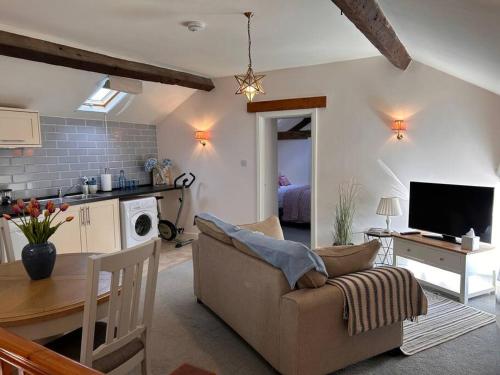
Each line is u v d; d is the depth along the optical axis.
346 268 2.42
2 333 0.90
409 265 4.59
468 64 3.22
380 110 4.77
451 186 3.82
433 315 3.25
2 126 4.01
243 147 5.84
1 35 3.35
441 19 2.37
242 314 2.75
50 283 2.09
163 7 3.01
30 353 0.81
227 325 3.14
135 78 4.86
